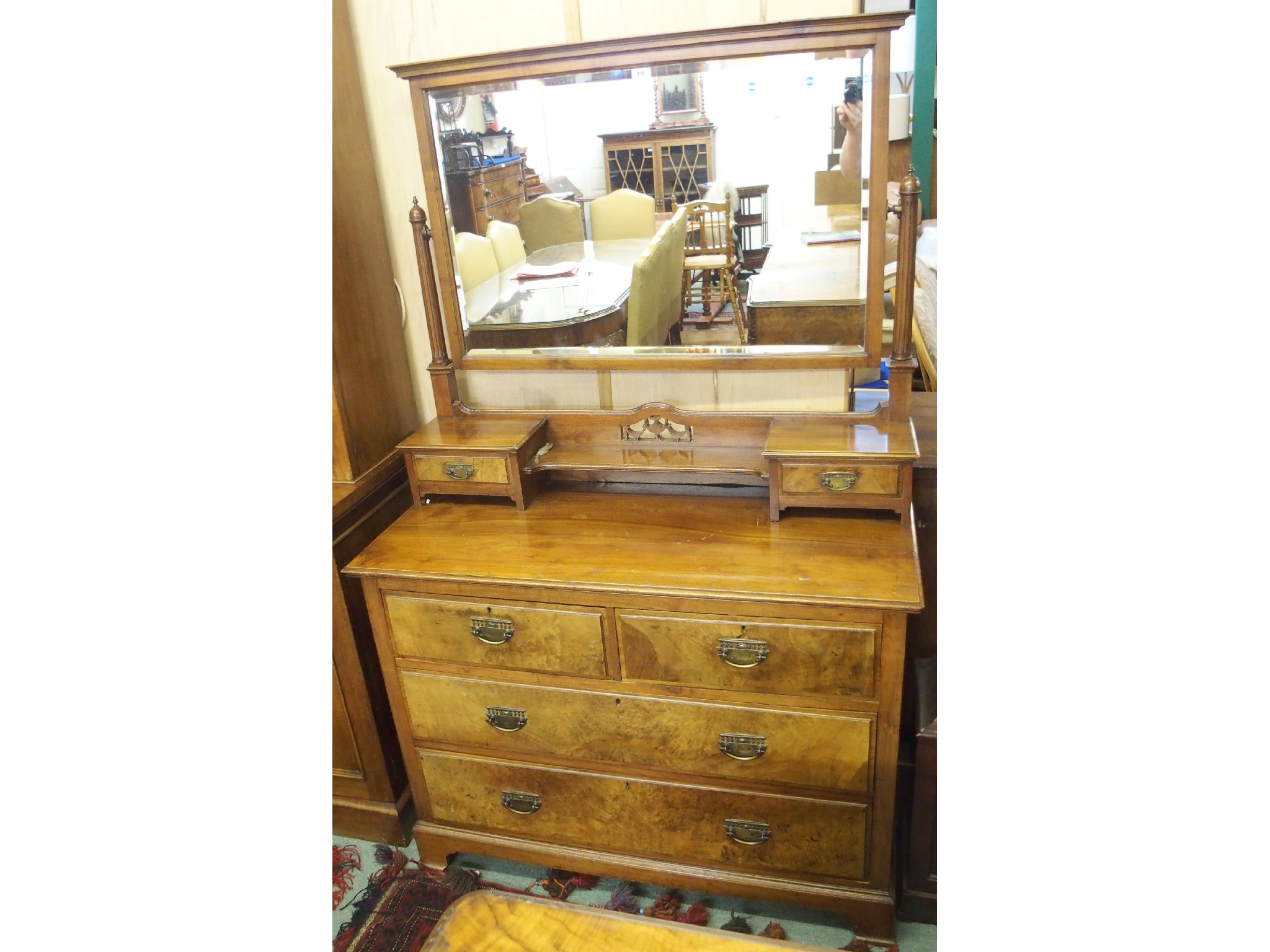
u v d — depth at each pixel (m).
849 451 1.57
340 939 1.74
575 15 1.67
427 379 2.07
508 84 1.67
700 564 1.55
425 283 1.83
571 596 1.54
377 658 1.92
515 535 1.72
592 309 1.80
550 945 0.90
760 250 1.67
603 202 1.72
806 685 1.50
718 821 1.65
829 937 1.68
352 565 1.64
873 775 1.53
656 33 1.56
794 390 1.81
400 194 1.90
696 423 1.83
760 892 1.67
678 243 1.71
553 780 1.72
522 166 1.72
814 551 1.57
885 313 2.04
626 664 1.57
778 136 1.59
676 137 1.63
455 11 1.73
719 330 1.75
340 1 1.73
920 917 1.67
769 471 1.63
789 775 1.57
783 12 1.60
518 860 1.83
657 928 0.91
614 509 1.81
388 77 1.81
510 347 1.88
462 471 1.81
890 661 1.44
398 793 2.00
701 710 1.57
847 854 1.61
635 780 1.67
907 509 1.60
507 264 1.81
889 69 1.51
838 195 1.61
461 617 1.63
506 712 1.68
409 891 1.84
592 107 1.65
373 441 1.91
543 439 1.92
